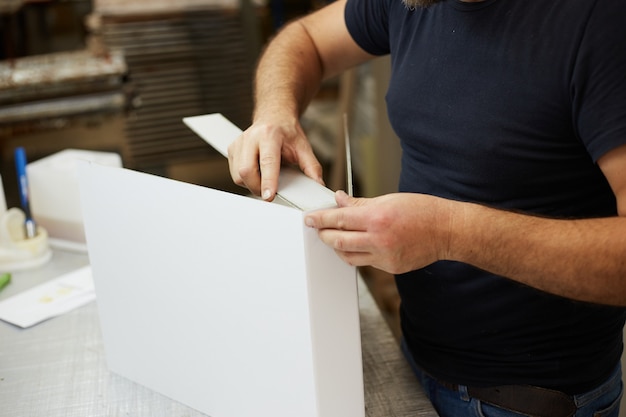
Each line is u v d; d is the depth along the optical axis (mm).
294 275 910
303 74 1436
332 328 943
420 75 1185
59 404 1177
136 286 1143
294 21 1579
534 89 1035
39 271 1604
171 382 1167
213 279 1016
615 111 940
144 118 3053
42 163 1715
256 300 973
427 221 917
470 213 934
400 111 1223
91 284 1529
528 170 1074
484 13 1089
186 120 1319
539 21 1030
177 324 1106
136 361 1209
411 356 1271
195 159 3109
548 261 936
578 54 977
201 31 3016
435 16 1176
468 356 1179
